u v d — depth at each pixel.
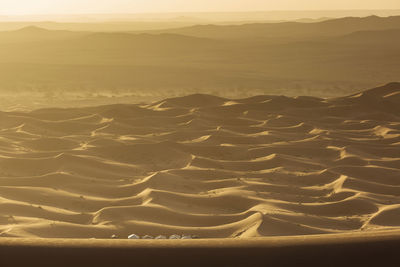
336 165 147.75
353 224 96.56
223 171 138.38
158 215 98.00
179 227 91.88
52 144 169.00
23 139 174.38
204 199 110.69
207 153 160.50
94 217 96.75
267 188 122.94
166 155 156.88
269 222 88.38
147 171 142.50
